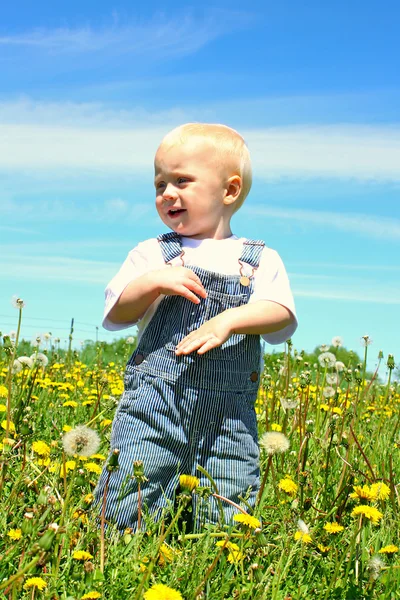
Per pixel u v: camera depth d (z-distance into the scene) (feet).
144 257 10.52
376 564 7.74
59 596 6.90
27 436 9.62
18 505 8.84
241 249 10.57
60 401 16.90
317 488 10.96
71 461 9.55
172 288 9.43
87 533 7.89
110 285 10.37
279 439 8.96
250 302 10.01
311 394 16.14
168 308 9.84
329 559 8.57
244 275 10.22
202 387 9.46
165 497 8.99
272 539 8.84
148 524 8.75
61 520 6.98
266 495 9.78
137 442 9.34
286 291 10.27
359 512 8.06
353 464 11.73
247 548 8.02
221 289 9.86
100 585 7.04
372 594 7.65
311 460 12.51
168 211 10.48
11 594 6.34
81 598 6.53
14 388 14.98
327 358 13.64
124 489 9.12
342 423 12.57
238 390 9.71
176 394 9.43
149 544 8.04
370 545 9.10
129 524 9.16
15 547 6.99
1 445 9.98
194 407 9.42
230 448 9.57
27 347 26.43
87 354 32.42
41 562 6.51
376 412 18.48
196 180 10.28
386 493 8.78
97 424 13.71
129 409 9.58
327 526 8.54
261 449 12.95
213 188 10.43
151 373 9.57
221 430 9.53
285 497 10.56
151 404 9.43
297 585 7.84
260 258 10.46
